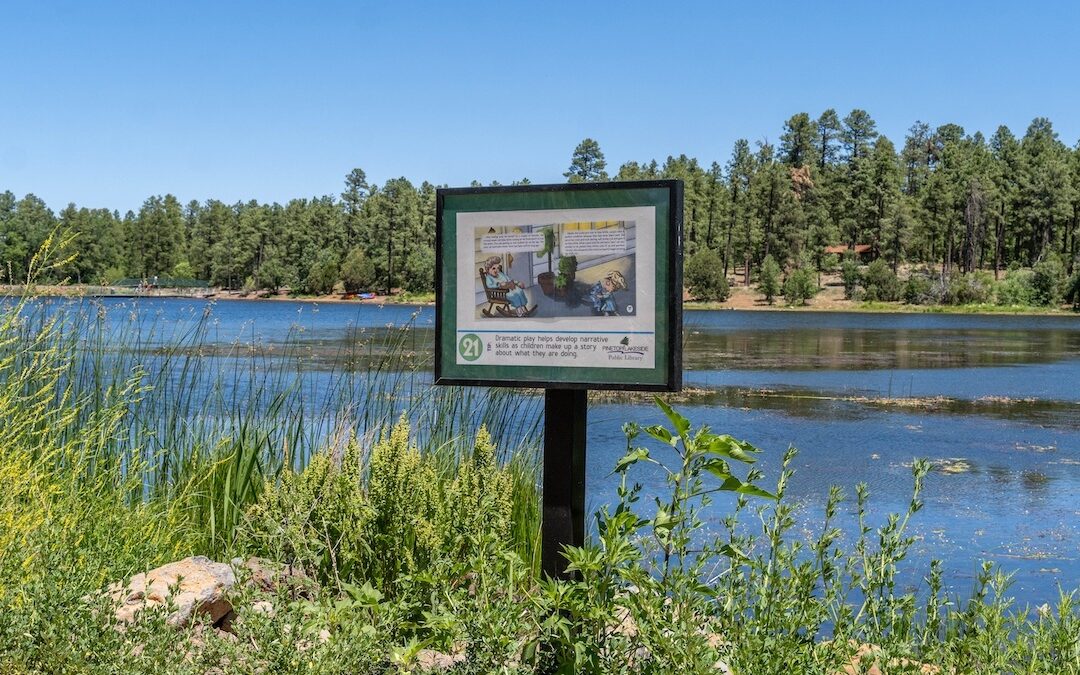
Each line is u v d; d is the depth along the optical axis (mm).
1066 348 36844
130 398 6047
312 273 91875
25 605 2633
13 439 4348
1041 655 3172
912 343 39625
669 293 3264
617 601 2768
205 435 6141
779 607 2805
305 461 6035
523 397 11281
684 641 2574
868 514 8773
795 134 132875
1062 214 104125
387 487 3801
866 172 112562
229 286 97688
